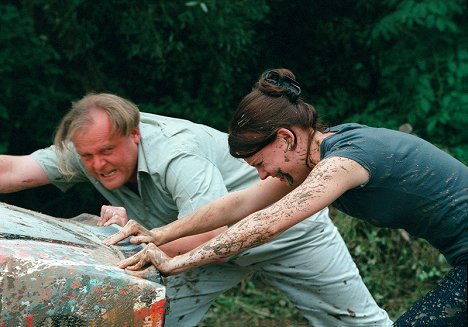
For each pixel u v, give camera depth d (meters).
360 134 2.71
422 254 6.76
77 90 8.13
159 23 7.98
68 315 2.42
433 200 2.67
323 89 9.05
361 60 8.99
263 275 3.85
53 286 2.41
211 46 8.09
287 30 9.11
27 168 3.73
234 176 3.62
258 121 2.71
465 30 8.40
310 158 2.77
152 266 2.69
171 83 8.34
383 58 8.62
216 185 3.37
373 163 2.64
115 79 8.25
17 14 7.50
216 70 8.16
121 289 2.46
